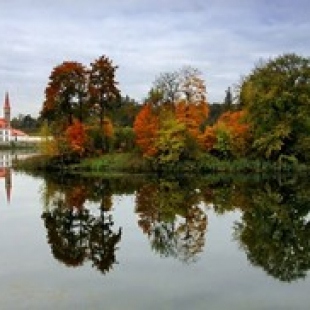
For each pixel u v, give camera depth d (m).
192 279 23.31
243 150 86.88
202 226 36.19
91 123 91.94
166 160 82.38
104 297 20.72
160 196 52.03
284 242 31.00
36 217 39.81
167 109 90.06
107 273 24.33
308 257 27.44
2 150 178.25
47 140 86.88
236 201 48.25
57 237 32.53
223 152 86.25
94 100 90.25
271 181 68.62
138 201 48.56
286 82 84.50
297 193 54.44
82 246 30.12
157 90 91.50
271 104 84.44
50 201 48.38
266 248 29.36
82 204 46.62
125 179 71.56
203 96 87.81
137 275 23.97
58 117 90.19
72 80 89.12
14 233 33.69
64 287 22.05
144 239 32.12
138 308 19.41
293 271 24.61
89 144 89.06
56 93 88.75
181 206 45.31
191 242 31.12
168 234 33.53
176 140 82.50
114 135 93.50
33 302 20.02
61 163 87.12
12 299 20.38
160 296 20.86
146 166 83.69
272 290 21.69
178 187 60.75
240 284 22.53
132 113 115.19
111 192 55.50
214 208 44.12
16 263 26.12
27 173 82.31
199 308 19.47
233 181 68.75
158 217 39.88
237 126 86.62
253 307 19.66
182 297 20.77
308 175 78.38
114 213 41.81
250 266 25.59
